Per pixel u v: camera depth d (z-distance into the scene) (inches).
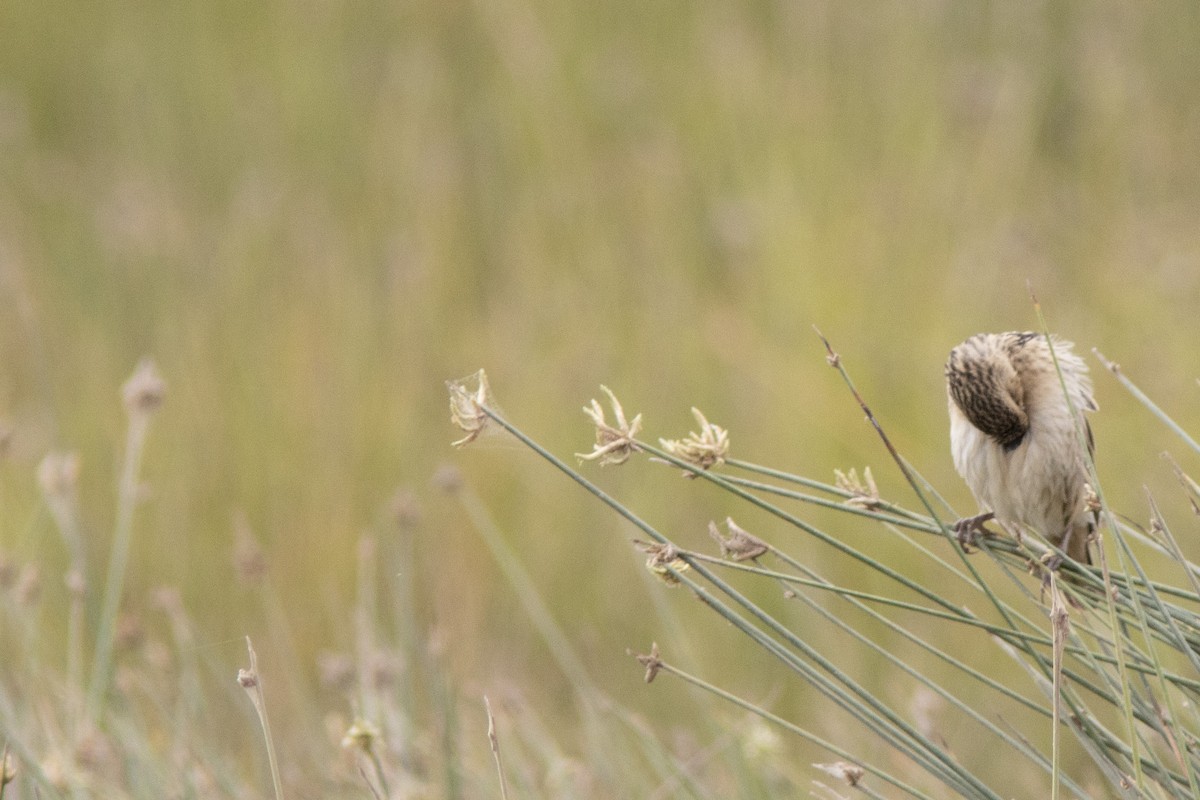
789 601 599.5
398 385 724.0
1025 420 373.4
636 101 916.6
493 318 797.2
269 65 992.9
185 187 949.2
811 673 285.0
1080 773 464.4
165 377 739.4
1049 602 362.9
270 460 674.8
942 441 679.1
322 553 617.0
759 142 847.7
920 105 869.2
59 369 760.3
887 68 886.4
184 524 636.1
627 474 676.1
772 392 701.3
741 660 583.2
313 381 706.8
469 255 861.2
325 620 575.8
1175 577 571.2
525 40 930.1
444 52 1001.5
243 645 546.6
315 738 434.6
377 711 406.0
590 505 660.1
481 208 892.6
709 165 855.7
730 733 410.6
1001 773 489.4
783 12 938.7
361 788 387.2
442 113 952.9
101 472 674.8
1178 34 975.6
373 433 687.1
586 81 922.7
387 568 590.2
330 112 959.0
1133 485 642.2
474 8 1000.9
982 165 838.5
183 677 429.1
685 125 885.2
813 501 295.7
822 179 821.2
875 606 600.4
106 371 744.3
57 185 956.6
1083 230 839.7
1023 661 301.6
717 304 768.3
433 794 395.5
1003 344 387.2
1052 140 957.8
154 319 805.9
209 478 665.6
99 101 1031.0
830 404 693.3
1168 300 753.0
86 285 850.1
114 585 425.1
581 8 957.8
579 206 839.7
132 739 394.9
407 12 1014.4
